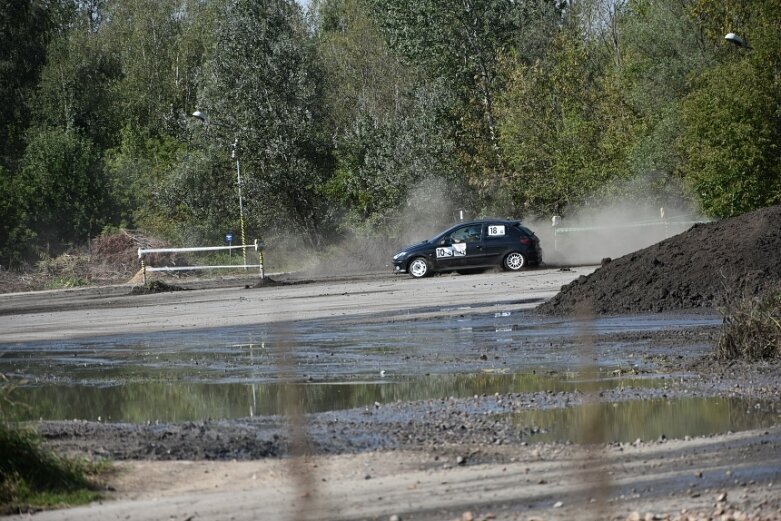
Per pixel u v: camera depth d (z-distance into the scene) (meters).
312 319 44.47
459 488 15.66
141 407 24.80
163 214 118.38
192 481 16.62
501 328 37.56
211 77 118.38
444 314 43.56
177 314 51.91
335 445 19.12
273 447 19.08
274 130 113.50
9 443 16.22
